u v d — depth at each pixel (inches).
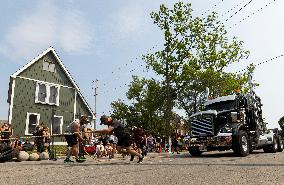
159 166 281.1
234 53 1269.7
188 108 1459.2
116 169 257.9
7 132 532.1
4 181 190.7
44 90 995.3
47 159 469.4
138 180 182.4
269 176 185.9
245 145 476.1
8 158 414.3
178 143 826.2
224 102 534.6
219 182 166.7
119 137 351.3
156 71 1178.6
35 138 554.9
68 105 1039.6
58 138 976.3
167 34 1170.0
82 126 404.5
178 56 1174.3
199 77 1218.6
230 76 1288.1
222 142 476.7
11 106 903.7
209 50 1214.9
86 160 427.2
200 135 510.0
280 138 635.5
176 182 170.2
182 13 1168.8
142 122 1988.2
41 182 181.0
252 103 559.5
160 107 1573.6
